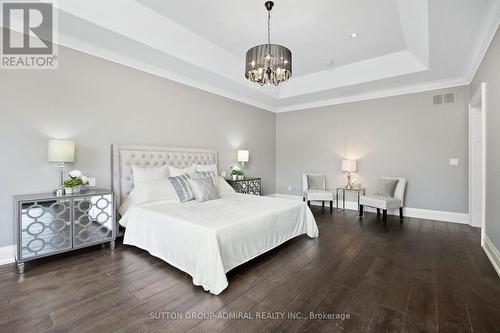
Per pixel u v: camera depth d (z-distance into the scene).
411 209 4.64
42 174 2.75
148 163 3.62
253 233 2.46
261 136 6.09
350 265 2.49
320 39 3.49
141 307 1.76
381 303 1.82
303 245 3.09
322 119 5.78
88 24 2.59
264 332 1.51
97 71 3.16
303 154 6.12
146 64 3.64
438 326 1.56
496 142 2.51
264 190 6.21
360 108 5.21
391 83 4.41
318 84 4.88
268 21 2.98
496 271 2.34
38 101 2.71
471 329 1.53
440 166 4.34
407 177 4.67
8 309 1.72
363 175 5.19
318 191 5.25
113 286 2.04
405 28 3.05
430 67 3.66
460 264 2.50
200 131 4.54
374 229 3.80
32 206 2.34
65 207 2.54
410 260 2.61
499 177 2.41
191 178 3.44
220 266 1.97
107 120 3.27
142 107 3.65
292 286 2.07
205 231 2.08
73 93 2.96
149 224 2.65
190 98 4.34
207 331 1.51
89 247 2.96
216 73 4.03
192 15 2.97
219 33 3.38
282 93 5.46
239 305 1.79
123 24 2.79
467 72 3.84
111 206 2.88
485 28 2.60
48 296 1.89
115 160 3.28
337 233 3.60
